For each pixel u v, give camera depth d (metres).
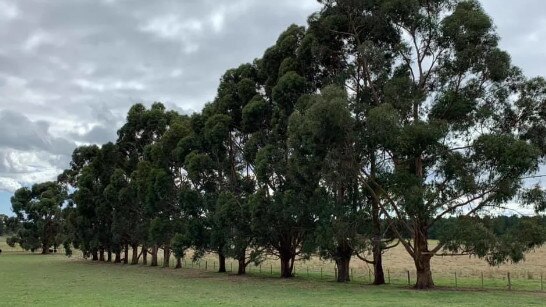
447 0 31.23
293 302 23.69
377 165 31.31
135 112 69.62
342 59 36.25
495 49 29.58
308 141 29.25
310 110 27.69
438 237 29.39
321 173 31.98
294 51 38.47
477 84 30.81
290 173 35.19
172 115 68.31
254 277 44.47
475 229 27.38
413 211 27.98
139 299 25.81
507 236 28.02
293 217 36.97
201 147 46.78
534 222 28.70
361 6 32.28
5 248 148.12
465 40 29.45
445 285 34.94
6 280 41.16
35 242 114.12
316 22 34.84
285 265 43.78
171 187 53.84
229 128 45.22
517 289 31.47
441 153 29.61
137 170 61.56
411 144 27.30
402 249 97.88
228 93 45.62
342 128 28.19
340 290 30.52
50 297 27.23
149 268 61.22
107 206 70.81
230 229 42.12
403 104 29.83
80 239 79.69
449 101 29.94
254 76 44.50
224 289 31.98
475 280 40.28
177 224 52.28
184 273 50.97
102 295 28.28
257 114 40.59
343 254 38.19
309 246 37.50
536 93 31.03
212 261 76.06
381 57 31.44
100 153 72.38
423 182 29.45
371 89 32.69
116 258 76.50
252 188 44.47
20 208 114.88
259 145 41.53
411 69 32.09
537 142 30.88
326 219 32.78
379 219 33.84
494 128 31.25
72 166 91.31
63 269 58.34
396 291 29.59
